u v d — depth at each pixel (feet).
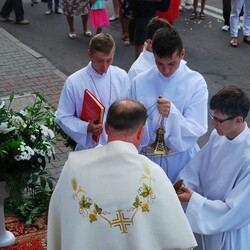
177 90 10.30
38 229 12.73
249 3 27.43
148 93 10.43
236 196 8.47
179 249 6.70
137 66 12.01
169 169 10.57
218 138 9.03
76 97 11.37
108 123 6.85
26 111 11.34
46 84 22.90
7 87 22.44
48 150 10.80
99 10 27.89
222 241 8.89
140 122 6.82
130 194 6.56
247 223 8.63
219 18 32.96
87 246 6.59
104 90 11.44
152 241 6.63
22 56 26.40
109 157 6.68
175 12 26.00
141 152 10.53
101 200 6.57
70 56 26.71
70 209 6.73
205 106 10.39
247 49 27.68
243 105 8.11
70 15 28.53
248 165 8.41
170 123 9.78
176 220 6.70
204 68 25.05
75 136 11.14
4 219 12.18
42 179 11.39
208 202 8.67
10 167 10.52
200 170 9.46
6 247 12.00
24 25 32.04
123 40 28.35
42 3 37.01
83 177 6.70
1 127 10.23
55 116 11.85
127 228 6.55
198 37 29.53
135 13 22.53
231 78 23.86
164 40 9.53
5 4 32.22
